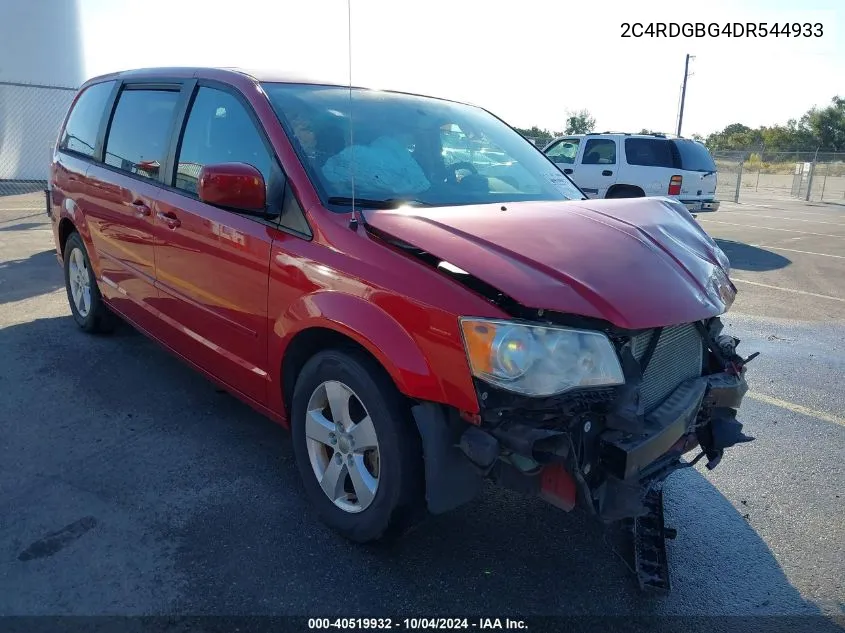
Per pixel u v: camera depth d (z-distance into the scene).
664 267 2.87
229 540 3.04
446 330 2.49
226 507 3.30
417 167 3.61
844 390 5.31
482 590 2.81
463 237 2.72
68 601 2.62
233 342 3.56
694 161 13.64
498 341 2.40
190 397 4.51
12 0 17.77
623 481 2.50
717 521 3.44
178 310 4.04
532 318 2.46
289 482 3.55
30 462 3.62
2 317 6.04
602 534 3.21
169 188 4.04
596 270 2.67
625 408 2.50
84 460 3.67
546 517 3.34
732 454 4.18
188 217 3.76
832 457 4.17
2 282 7.31
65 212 5.42
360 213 2.97
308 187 3.12
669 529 3.20
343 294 2.82
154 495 3.37
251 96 3.57
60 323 5.92
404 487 2.73
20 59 18.19
